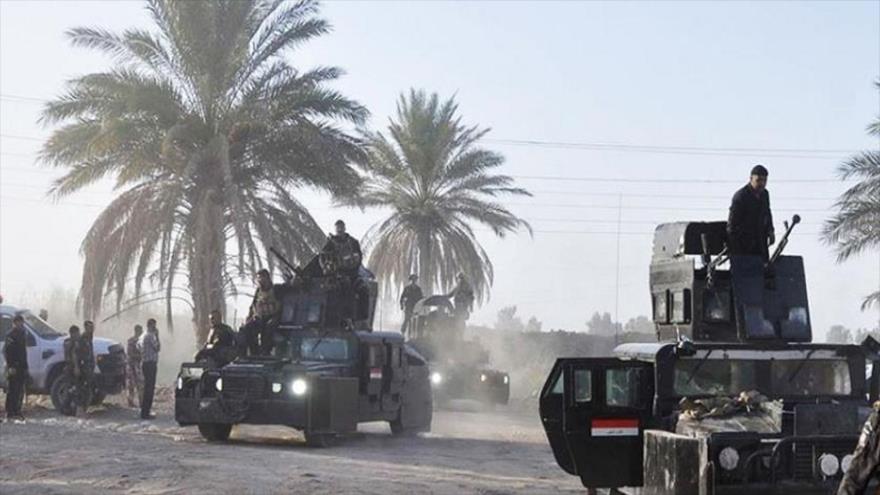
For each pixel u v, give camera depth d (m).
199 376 21.17
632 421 11.74
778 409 11.01
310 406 20.64
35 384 27.20
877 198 39.56
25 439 20.59
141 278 34.19
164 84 34.06
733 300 12.30
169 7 34.50
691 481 10.62
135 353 30.05
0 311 27.73
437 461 18.89
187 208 34.88
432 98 51.62
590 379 11.77
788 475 10.59
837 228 39.44
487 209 51.38
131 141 34.19
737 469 10.52
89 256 34.38
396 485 15.32
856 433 10.80
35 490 14.13
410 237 52.56
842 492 6.60
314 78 35.25
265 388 20.75
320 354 22.38
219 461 17.69
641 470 11.73
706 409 11.44
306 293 22.88
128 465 16.81
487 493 14.72
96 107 34.12
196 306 34.47
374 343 22.78
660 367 11.67
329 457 18.98
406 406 24.41
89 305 34.66
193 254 34.53
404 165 51.66
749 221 12.53
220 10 34.59
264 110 34.66
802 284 12.38
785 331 12.16
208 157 33.75
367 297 23.62
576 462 11.74
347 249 23.06
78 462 17.08
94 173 34.97
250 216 34.97
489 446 22.27
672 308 12.77
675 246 12.81
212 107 35.00
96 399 28.34
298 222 35.66
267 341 22.61
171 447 19.94
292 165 35.19
